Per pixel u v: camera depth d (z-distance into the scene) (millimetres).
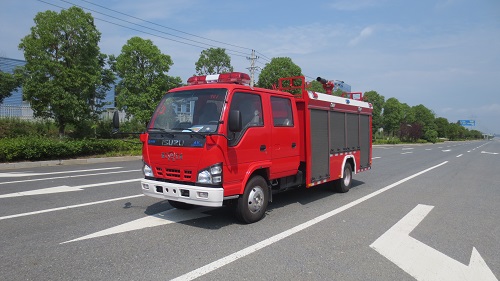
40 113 15977
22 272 3828
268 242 4953
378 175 12828
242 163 5566
